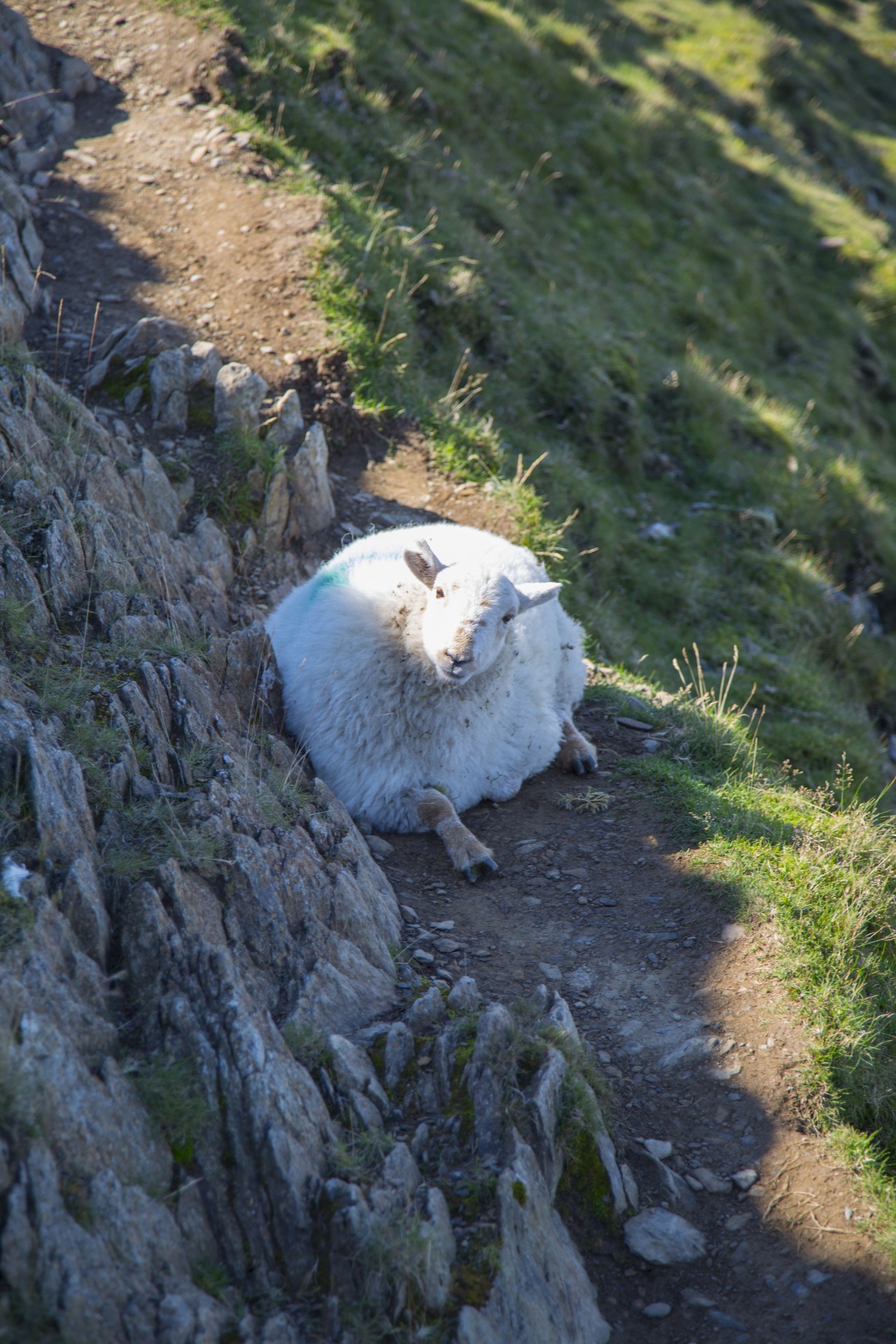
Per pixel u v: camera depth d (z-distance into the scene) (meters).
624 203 33.06
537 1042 6.64
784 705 18.81
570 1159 6.37
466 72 31.16
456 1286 5.30
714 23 52.81
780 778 11.75
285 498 14.22
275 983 6.61
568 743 11.61
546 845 9.89
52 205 18.61
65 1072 5.02
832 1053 7.34
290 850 7.36
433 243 22.61
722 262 34.19
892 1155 6.99
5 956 5.30
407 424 17.48
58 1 24.91
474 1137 6.04
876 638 23.98
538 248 27.39
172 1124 5.34
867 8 65.62
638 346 26.62
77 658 7.91
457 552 11.01
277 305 17.45
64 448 10.73
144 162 20.31
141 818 6.81
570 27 40.31
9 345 12.46
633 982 8.08
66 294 16.64
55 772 6.42
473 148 29.02
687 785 10.71
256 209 19.28
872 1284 6.00
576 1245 6.13
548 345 22.73
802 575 22.47
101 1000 5.69
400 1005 7.00
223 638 9.85
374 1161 5.65
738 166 40.78
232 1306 4.95
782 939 8.23
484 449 17.83
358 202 20.84
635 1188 6.50
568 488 19.86
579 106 35.19
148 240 18.36
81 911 5.89
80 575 8.88
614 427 22.97
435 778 10.13
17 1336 4.22
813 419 31.02
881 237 41.72
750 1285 6.05
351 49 25.94
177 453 13.89
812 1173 6.64
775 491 24.31
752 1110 7.05
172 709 8.14
